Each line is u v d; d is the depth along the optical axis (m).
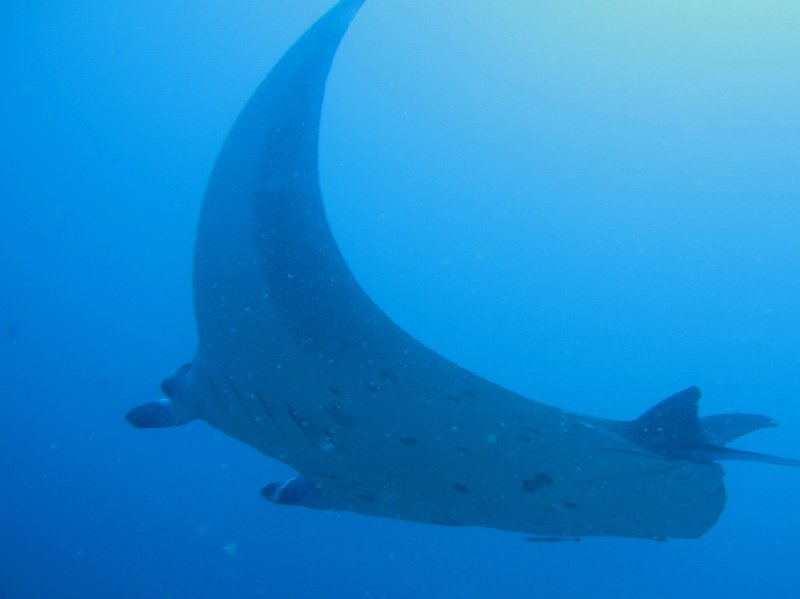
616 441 2.93
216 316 2.88
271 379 3.02
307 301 2.77
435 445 3.00
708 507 3.31
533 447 2.96
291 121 2.67
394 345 2.73
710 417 4.04
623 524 3.40
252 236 2.72
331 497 3.67
